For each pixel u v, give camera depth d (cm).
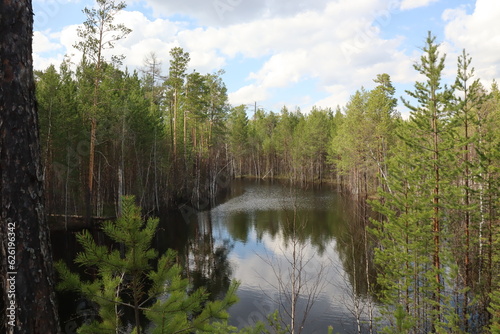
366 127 3325
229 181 5859
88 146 2603
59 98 2436
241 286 1476
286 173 6750
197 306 338
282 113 7662
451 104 1124
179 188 3684
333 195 4297
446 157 1118
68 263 1571
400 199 1198
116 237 306
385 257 1206
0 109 273
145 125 3123
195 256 1927
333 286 1406
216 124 4425
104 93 2273
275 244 2133
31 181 283
